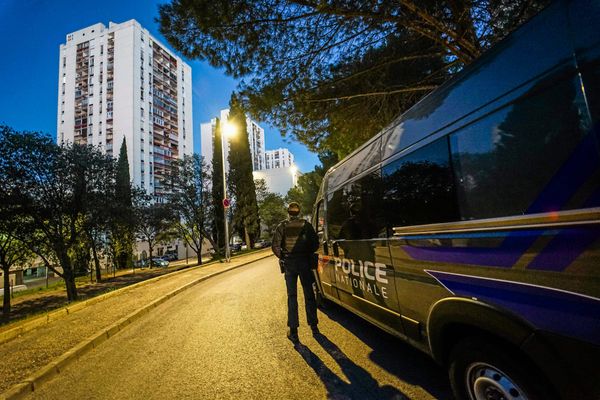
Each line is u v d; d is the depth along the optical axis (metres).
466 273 2.01
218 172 31.59
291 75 6.51
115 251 21.14
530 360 1.65
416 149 2.61
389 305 3.01
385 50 6.68
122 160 45.00
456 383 2.11
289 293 4.12
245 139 33.97
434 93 2.44
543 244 1.54
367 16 5.17
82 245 14.09
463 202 2.07
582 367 1.36
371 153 3.43
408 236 2.65
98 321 5.70
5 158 9.90
